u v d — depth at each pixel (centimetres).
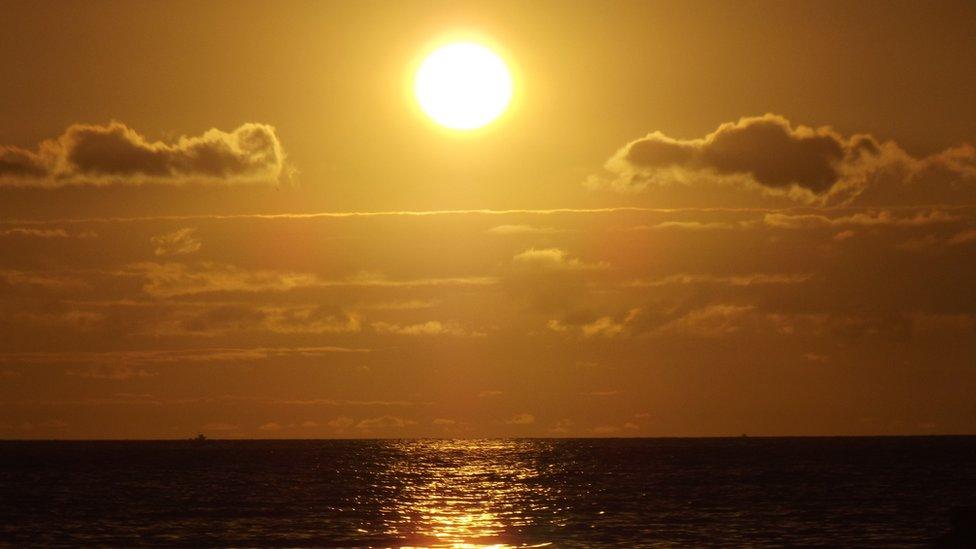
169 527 10638
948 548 7756
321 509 12644
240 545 9312
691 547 9025
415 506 13062
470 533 10144
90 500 13762
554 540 9550
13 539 9688
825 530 10212
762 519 11238
